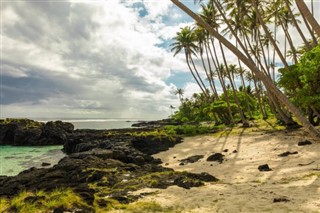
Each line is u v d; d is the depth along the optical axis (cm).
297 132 2677
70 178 1499
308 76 2253
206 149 2533
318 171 1277
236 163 1788
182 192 1095
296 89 2614
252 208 832
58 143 5694
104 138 3638
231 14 3762
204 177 1355
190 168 1831
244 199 936
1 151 4394
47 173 1648
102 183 1316
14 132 5803
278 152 1917
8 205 954
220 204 902
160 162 2291
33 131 5638
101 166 1723
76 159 2023
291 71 2547
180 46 5416
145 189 1163
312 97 2255
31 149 4728
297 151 1839
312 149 1820
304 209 777
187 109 7825
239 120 4716
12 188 1354
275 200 871
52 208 876
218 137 3144
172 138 3173
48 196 990
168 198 1020
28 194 1067
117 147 2633
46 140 5616
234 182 1286
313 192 937
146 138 3094
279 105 3334
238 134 3141
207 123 6172
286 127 3083
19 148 4950
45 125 6034
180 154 2527
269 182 1203
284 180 1202
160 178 1331
